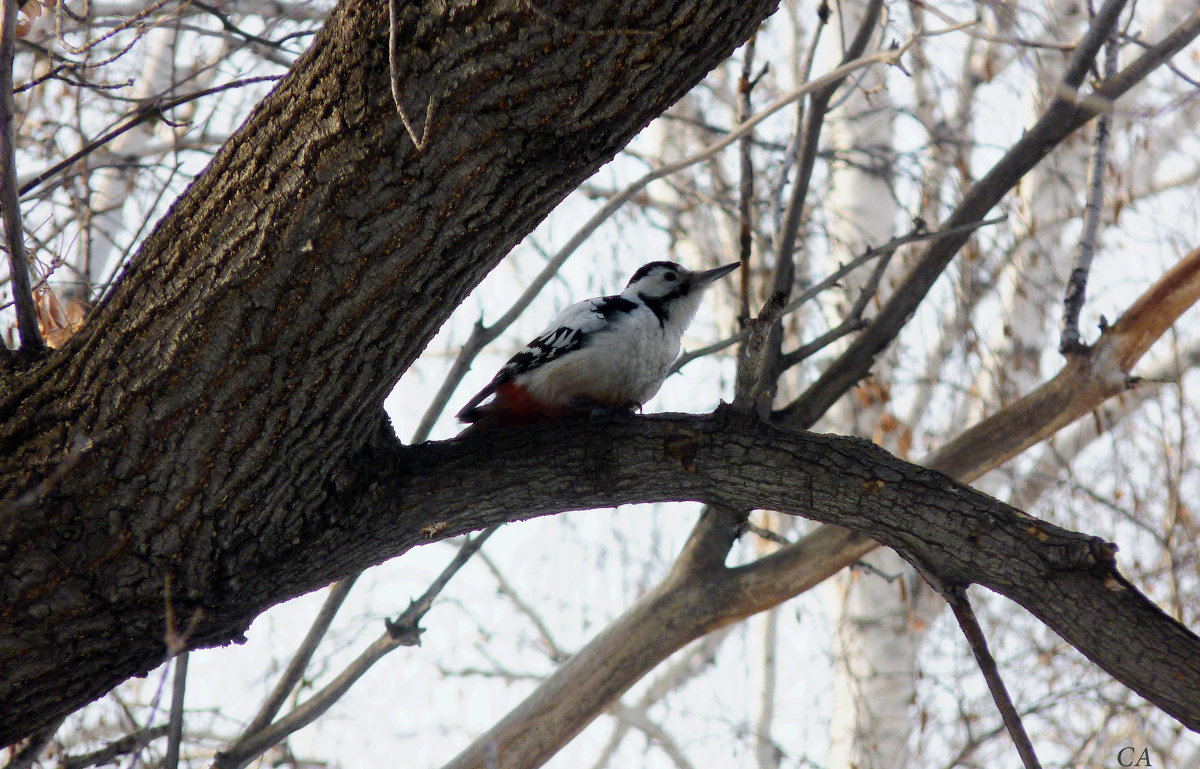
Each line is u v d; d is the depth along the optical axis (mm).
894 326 13281
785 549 12414
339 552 8273
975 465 12625
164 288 6996
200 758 11898
